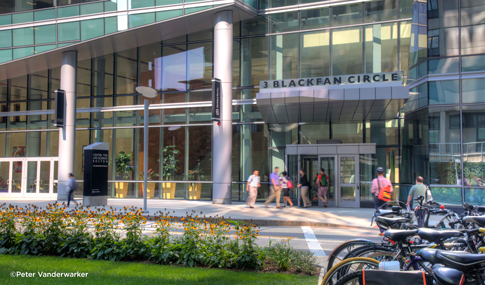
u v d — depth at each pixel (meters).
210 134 23.52
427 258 3.41
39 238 7.68
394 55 20.77
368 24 21.14
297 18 22.19
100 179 19.78
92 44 23.48
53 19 23.53
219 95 20.62
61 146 23.64
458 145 16.81
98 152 19.75
